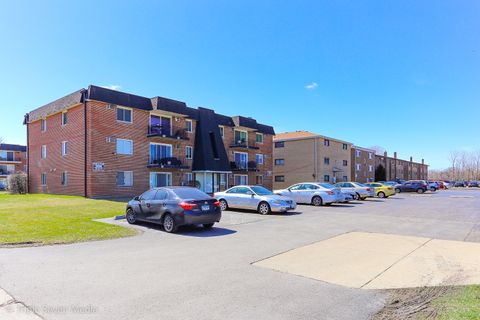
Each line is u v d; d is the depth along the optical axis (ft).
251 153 128.16
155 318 13.41
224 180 114.62
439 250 25.96
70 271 19.90
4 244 27.45
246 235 32.45
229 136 118.73
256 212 51.98
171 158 94.68
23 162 197.36
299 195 65.57
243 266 21.26
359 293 16.57
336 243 28.50
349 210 55.67
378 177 211.82
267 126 135.23
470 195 109.50
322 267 21.11
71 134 84.17
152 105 90.89
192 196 35.40
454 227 37.70
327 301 15.48
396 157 244.83
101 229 34.73
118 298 15.55
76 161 81.71
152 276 18.99
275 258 23.32
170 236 32.01
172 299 15.47
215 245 27.73
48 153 94.68
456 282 18.22
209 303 15.03
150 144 91.09
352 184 83.71
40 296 15.74
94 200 67.67
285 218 44.98
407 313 14.15
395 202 74.79
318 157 148.15
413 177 283.79
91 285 17.35
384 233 33.58
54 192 90.89
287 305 14.93
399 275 19.54
